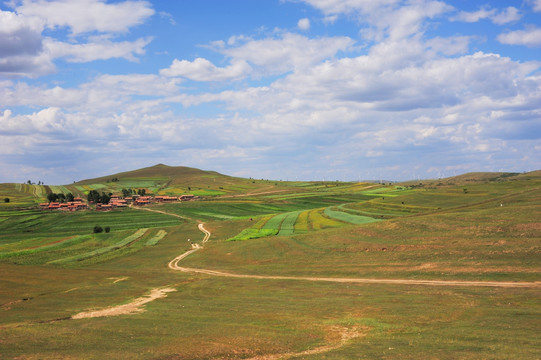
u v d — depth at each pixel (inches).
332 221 5334.6
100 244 4795.8
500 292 1759.4
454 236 2977.4
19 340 1239.5
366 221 5054.1
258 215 7293.3
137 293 2220.7
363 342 1183.6
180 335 1295.5
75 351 1120.8
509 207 3651.6
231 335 1286.9
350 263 2743.6
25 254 4153.5
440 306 1590.8
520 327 1264.8
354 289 2053.4
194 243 4630.9
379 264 2618.1
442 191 6727.4
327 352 1095.6
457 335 1208.8
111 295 2162.9
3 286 2425.0
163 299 2022.6
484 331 1237.1
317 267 2746.1
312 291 2062.0
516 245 2518.5
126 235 5492.1
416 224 3496.6
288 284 2311.8
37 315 1664.6
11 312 1740.9
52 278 2751.0
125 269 3289.9
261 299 1915.6
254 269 2930.6
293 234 4456.2
